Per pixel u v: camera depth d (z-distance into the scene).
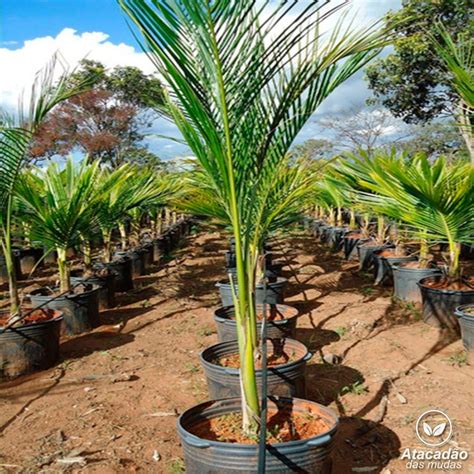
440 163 3.95
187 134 2.08
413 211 3.98
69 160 4.96
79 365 4.07
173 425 3.00
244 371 2.20
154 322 5.35
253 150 2.19
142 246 8.36
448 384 3.43
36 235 4.41
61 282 4.90
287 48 1.80
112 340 4.76
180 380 3.71
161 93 2.44
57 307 4.87
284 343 3.21
